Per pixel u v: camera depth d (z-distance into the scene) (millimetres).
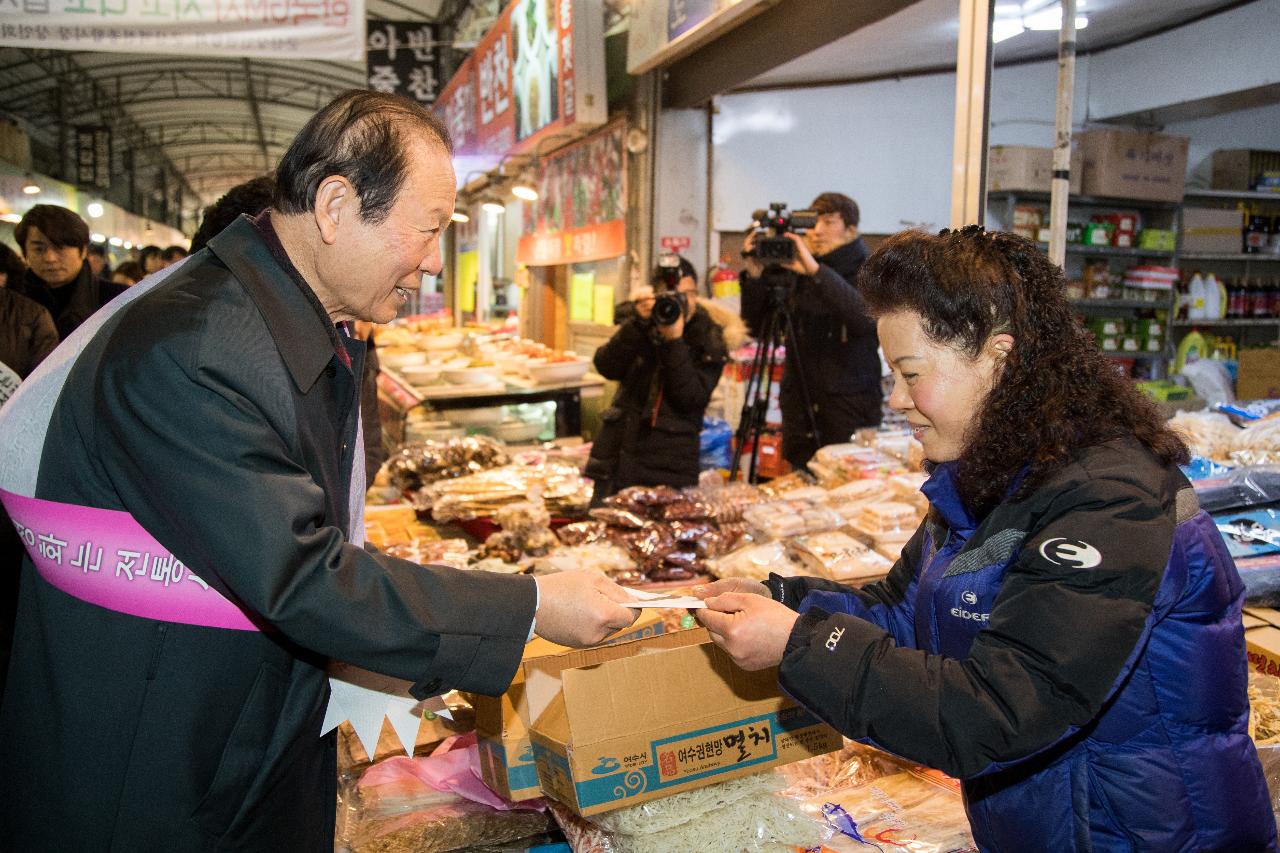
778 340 3346
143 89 17750
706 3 3967
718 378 3375
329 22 4281
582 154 6465
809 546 2250
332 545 1022
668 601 1185
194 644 1033
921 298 1008
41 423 1068
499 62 6852
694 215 5508
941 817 1420
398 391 4586
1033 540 961
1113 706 992
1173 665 990
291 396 1032
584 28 5070
